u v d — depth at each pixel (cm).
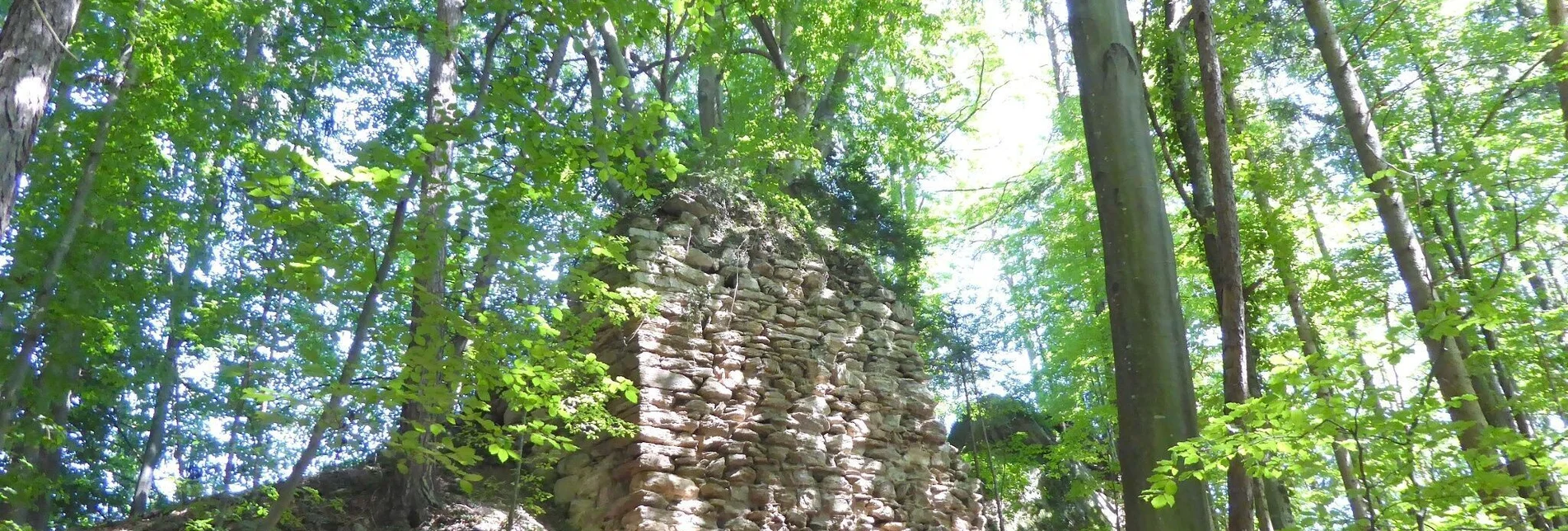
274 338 916
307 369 475
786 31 1747
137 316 1074
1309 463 509
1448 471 585
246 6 973
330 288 487
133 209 923
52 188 818
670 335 1139
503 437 566
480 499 1052
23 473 840
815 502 1134
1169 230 584
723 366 1160
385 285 489
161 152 966
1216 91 681
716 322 1184
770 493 1104
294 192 487
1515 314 629
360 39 1176
